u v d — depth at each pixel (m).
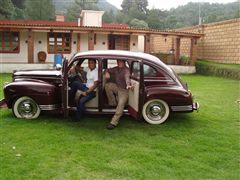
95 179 4.18
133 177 4.27
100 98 6.57
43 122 6.69
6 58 21.12
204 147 5.45
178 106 6.68
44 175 4.22
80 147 5.28
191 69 20.42
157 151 5.20
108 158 4.85
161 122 6.75
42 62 20.70
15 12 50.62
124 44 23.23
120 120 6.98
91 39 19.45
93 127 6.45
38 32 21.48
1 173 4.23
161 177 4.28
